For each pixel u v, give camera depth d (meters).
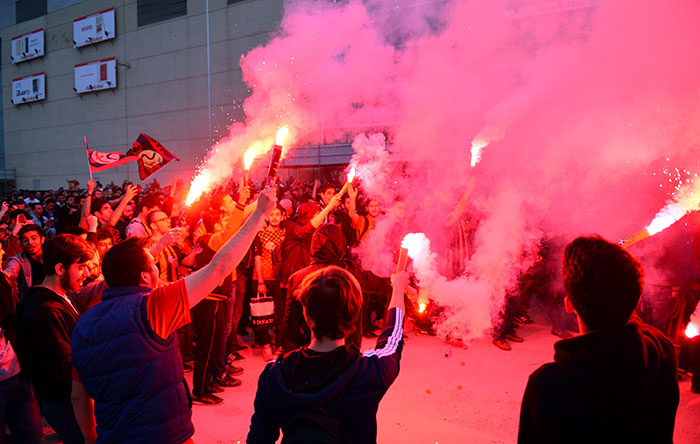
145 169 5.50
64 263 2.30
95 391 1.62
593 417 1.17
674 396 1.24
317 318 1.42
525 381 4.31
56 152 30.23
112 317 1.62
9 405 2.59
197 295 1.67
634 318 1.37
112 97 27.59
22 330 2.22
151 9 25.69
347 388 1.37
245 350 5.34
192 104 24.56
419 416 3.66
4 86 32.47
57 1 29.30
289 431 1.34
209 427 3.55
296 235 4.64
